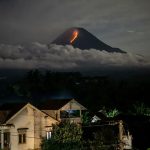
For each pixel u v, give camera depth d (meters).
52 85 136.12
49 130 41.94
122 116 55.09
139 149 45.94
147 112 70.19
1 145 36.47
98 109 80.75
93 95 115.19
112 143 34.12
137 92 108.62
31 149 40.00
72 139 36.66
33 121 40.66
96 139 34.19
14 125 38.34
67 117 47.44
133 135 48.41
